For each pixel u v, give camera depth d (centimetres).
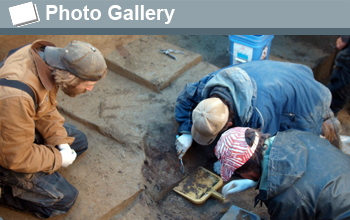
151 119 303
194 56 371
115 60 352
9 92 168
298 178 163
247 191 279
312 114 267
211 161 302
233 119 244
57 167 209
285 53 481
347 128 421
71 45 175
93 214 223
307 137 185
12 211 218
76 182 243
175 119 302
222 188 260
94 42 346
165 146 287
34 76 178
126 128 289
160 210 256
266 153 175
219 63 455
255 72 262
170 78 339
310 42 498
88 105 309
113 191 240
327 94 270
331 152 176
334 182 161
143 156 271
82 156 263
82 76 177
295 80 261
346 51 359
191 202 265
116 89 333
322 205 159
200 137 247
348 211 156
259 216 254
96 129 289
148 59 360
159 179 270
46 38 313
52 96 203
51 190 207
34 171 196
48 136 221
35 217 217
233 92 238
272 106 247
